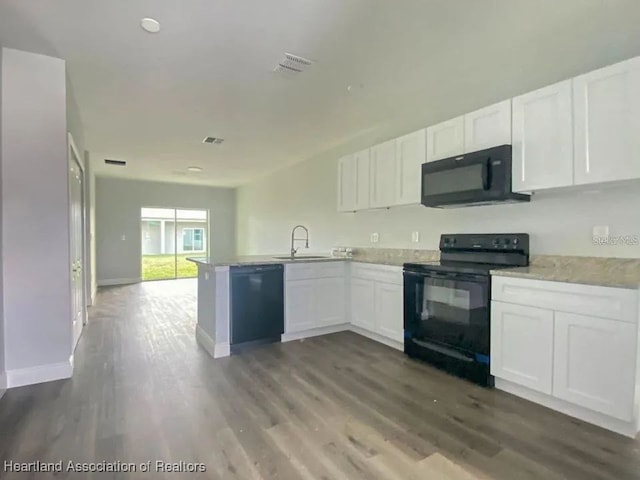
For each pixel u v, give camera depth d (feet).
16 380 8.46
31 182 8.62
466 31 7.54
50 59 8.68
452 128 10.06
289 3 6.55
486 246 10.21
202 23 7.18
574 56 8.32
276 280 11.98
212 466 5.58
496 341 8.29
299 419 7.04
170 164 20.95
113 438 6.33
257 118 12.95
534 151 8.13
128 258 27.14
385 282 11.72
